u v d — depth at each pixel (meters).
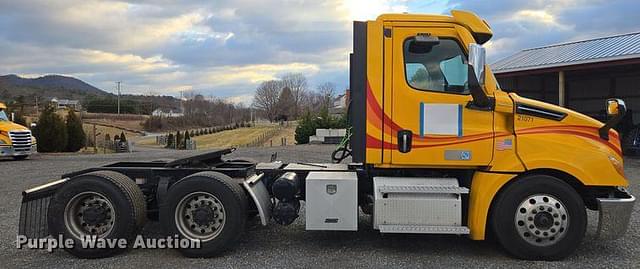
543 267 4.95
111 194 5.30
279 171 5.80
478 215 5.17
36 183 11.53
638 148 16.36
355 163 5.49
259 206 5.35
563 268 4.92
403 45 5.21
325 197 5.26
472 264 5.04
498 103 5.12
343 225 5.25
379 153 5.23
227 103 93.00
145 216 5.58
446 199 5.10
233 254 5.40
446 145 5.18
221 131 68.50
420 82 5.21
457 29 5.18
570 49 19.73
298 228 6.53
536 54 20.67
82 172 5.81
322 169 5.78
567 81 21.75
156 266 5.03
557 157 5.09
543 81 21.20
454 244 5.79
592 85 20.84
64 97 87.44
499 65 20.47
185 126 82.25
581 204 5.04
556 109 5.18
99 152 30.45
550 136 5.14
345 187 5.25
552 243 5.09
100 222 5.37
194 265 5.04
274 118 86.00
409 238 6.05
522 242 5.11
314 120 33.09
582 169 5.08
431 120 5.18
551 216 5.06
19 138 18.50
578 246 5.16
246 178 5.57
